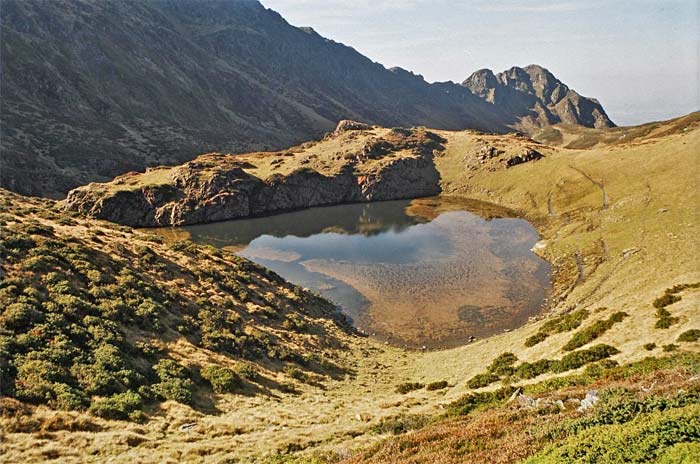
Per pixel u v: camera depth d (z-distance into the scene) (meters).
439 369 43.97
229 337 40.50
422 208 148.38
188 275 52.06
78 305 33.34
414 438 18.81
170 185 147.12
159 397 27.72
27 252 38.22
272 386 35.03
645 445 11.70
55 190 150.75
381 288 77.75
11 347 25.97
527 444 14.74
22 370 24.42
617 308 40.16
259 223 138.50
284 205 159.12
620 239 75.94
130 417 24.47
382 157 188.38
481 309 67.44
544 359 34.88
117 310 35.50
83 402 24.05
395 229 122.81
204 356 35.66
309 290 70.75
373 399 35.38
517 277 79.81
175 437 23.45
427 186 175.75
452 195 167.25
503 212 133.38
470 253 96.00
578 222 97.75
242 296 51.97
